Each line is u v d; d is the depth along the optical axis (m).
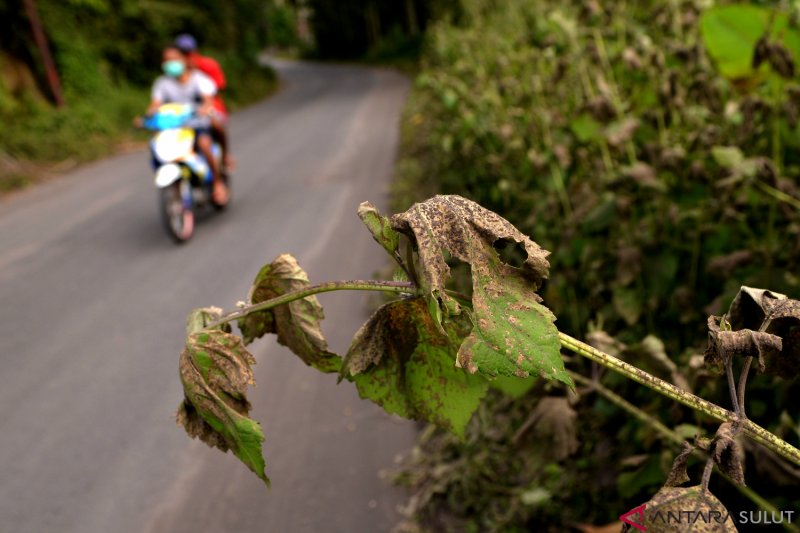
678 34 2.68
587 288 2.29
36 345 3.56
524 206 3.21
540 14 4.45
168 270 4.60
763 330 0.47
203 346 0.46
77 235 5.62
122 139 11.48
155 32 15.65
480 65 4.75
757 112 1.82
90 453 2.61
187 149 5.18
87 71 12.66
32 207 6.91
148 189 7.32
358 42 42.72
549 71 3.28
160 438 2.67
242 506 2.26
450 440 2.37
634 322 1.94
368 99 15.84
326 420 2.69
